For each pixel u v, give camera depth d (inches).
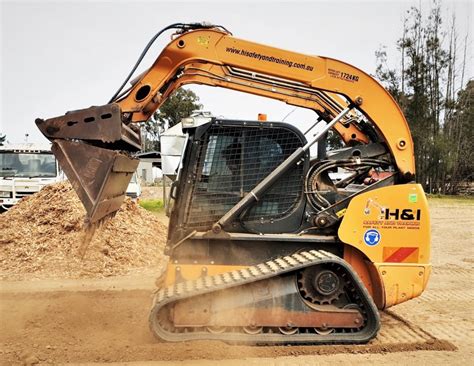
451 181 1427.2
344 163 214.8
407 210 203.2
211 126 203.6
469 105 1497.3
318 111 239.8
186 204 202.7
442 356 183.3
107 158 184.5
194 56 208.2
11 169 601.9
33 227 362.3
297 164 209.5
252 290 188.4
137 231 388.2
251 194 201.0
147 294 266.2
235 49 211.0
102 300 253.3
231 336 186.7
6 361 169.9
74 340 191.2
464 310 247.8
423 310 247.4
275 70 211.6
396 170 213.8
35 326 208.7
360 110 214.2
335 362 174.9
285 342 188.2
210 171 205.0
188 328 188.7
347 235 201.5
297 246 205.6
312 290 194.2
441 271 346.9
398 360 178.2
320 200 210.2
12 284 288.2
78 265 323.0
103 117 187.8
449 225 626.2
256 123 205.2
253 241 202.4
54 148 189.0
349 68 212.7
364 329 194.2
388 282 201.9
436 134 1412.4
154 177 1557.6
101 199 183.9
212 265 201.0
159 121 1604.3
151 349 178.7
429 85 1471.5
